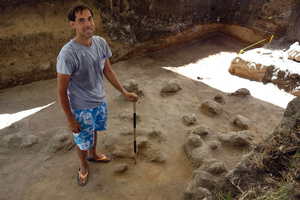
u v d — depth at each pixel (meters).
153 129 3.19
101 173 2.68
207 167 2.61
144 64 5.34
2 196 2.41
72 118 2.03
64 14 4.47
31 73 4.40
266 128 3.46
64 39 4.57
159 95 4.23
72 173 2.69
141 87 4.45
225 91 4.46
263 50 5.21
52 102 3.97
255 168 1.60
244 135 3.06
